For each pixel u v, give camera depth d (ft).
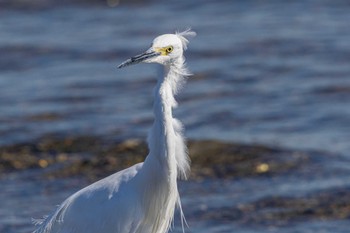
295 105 64.28
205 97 66.95
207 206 46.85
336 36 82.33
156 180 33.19
